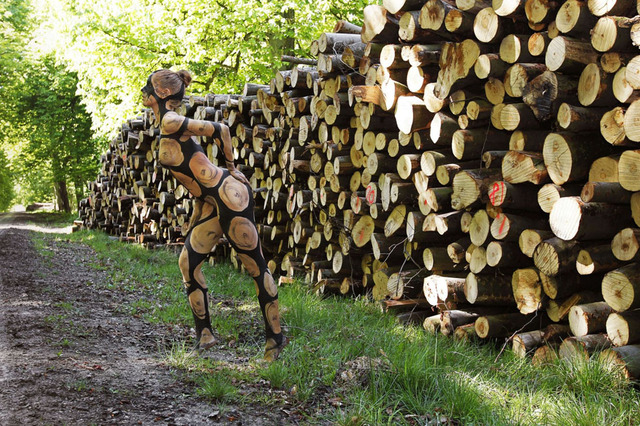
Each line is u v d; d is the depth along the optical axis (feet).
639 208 12.28
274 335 14.44
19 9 73.92
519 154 14.38
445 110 17.35
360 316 18.71
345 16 50.75
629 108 11.85
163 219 36.88
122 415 10.57
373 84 19.21
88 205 55.57
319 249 24.47
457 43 16.05
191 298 14.93
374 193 19.88
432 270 17.89
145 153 39.78
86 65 61.62
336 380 12.79
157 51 57.82
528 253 14.33
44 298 19.99
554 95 13.35
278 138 25.76
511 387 12.71
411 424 10.91
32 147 98.53
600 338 13.30
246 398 11.80
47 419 10.03
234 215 14.21
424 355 13.64
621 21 12.07
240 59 56.18
